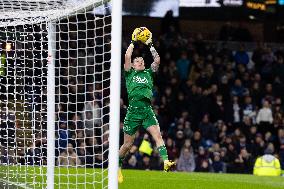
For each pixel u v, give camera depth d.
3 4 26.91
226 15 60.00
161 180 33.41
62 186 28.44
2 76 31.84
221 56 56.75
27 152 31.73
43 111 30.67
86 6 24.47
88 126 42.06
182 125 50.09
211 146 49.16
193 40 57.53
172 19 57.56
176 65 55.66
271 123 52.41
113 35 21.31
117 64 21.30
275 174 44.72
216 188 31.75
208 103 52.09
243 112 52.69
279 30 60.94
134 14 56.97
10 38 32.38
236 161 47.72
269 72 56.81
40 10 27.16
